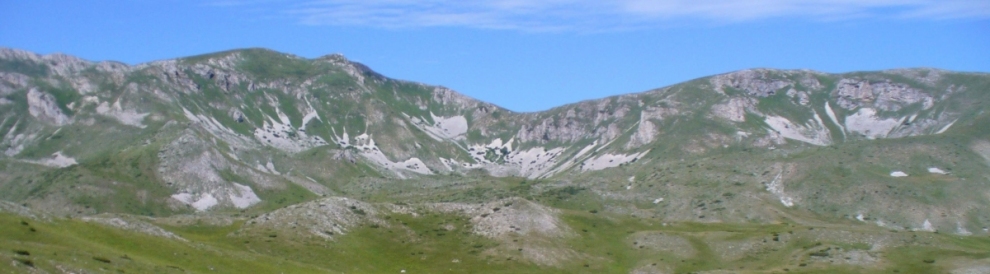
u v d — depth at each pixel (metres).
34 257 111.62
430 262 198.88
